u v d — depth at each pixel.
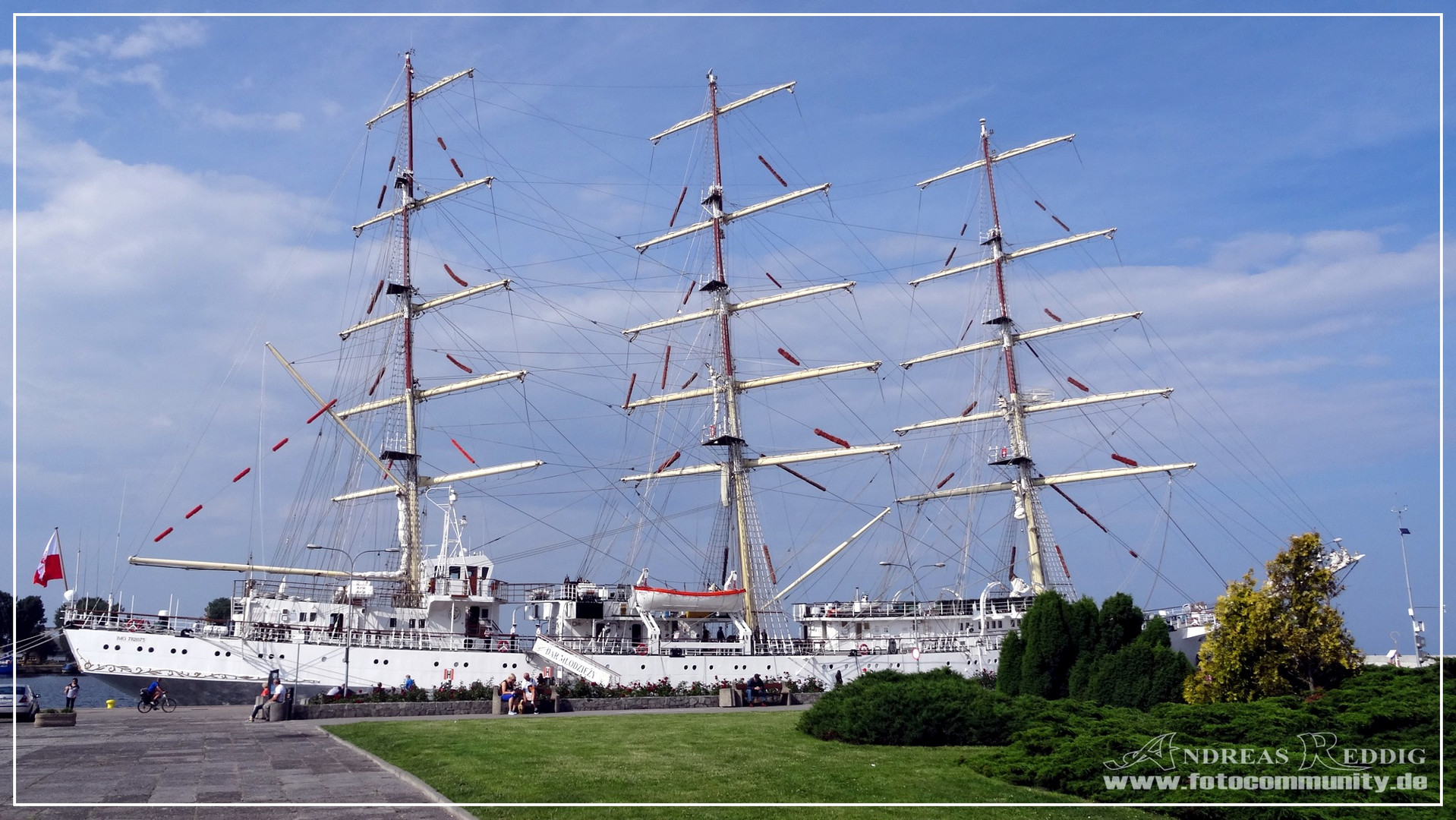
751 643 74.44
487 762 29.05
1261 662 40.38
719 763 29.47
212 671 60.62
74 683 51.06
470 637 66.88
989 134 100.44
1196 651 78.56
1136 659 45.31
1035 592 80.94
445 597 69.25
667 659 68.69
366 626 66.94
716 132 93.38
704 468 87.69
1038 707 36.22
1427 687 34.94
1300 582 40.97
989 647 75.38
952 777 28.02
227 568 66.56
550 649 66.25
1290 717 31.03
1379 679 38.12
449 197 86.38
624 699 55.34
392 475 81.00
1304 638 39.66
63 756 31.05
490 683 65.00
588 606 71.31
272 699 45.88
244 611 65.44
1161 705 38.12
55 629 62.09
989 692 37.31
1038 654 49.03
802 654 73.12
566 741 33.94
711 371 89.25
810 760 30.45
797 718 45.19
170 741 35.16
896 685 37.56
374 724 41.53
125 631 60.59
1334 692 35.84
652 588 71.19
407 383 83.56
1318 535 41.09
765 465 87.25
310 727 40.19
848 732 35.00
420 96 89.00
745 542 85.19
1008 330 96.69
